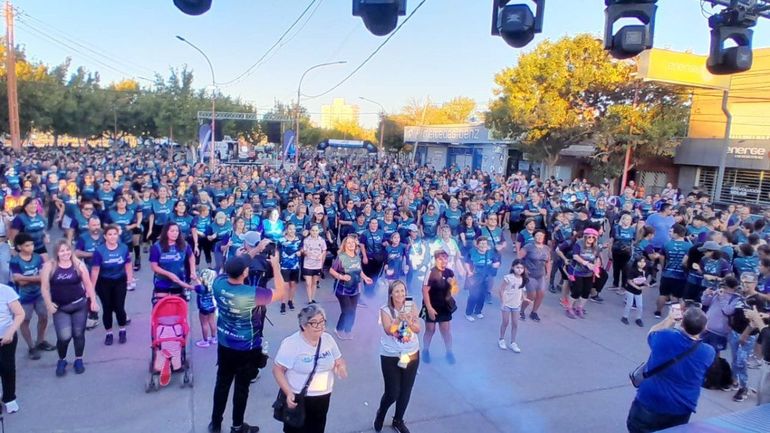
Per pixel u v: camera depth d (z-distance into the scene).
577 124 27.09
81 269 6.36
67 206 12.91
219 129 44.62
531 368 7.39
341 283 8.05
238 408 5.17
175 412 5.70
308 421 4.41
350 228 12.05
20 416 5.47
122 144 58.62
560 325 9.34
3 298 5.33
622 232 11.66
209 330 7.79
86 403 5.80
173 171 21.86
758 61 25.50
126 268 7.43
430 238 12.36
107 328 7.39
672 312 4.75
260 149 51.12
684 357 4.27
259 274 6.86
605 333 9.01
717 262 8.97
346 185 18.77
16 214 8.84
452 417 5.91
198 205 11.88
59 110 42.50
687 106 27.53
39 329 6.94
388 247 10.41
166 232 6.93
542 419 5.97
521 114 27.75
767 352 5.49
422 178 27.70
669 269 9.75
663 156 28.64
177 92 46.25
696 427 2.39
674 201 18.25
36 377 6.34
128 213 10.89
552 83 27.08
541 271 9.34
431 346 8.02
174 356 6.25
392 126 64.06
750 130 26.03
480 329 8.95
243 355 5.10
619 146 26.84
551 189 19.02
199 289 7.25
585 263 9.51
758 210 18.03
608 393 6.70
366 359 7.36
